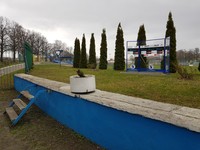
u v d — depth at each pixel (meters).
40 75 13.70
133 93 6.21
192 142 2.06
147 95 5.88
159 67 17.19
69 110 4.31
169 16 18.17
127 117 2.85
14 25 63.78
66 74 14.76
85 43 31.14
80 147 3.46
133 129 2.77
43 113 5.56
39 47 81.69
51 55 87.00
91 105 3.58
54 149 3.43
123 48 23.83
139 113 2.60
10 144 3.70
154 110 2.55
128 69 18.64
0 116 5.41
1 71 20.45
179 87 6.87
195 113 2.37
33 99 4.97
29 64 15.78
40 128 4.42
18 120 4.70
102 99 3.31
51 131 4.22
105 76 12.56
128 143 2.88
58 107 4.80
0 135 4.12
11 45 60.16
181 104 4.82
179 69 10.48
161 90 6.51
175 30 17.98
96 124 3.51
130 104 2.92
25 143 3.71
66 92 4.22
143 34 21.08
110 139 3.22
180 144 2.18
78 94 3.86
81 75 3.95
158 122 2.41
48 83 5.61
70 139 3.80
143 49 18.00
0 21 59.00
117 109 2.95
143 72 16.58
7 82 11.94
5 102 7.10
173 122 2.20
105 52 27.34
